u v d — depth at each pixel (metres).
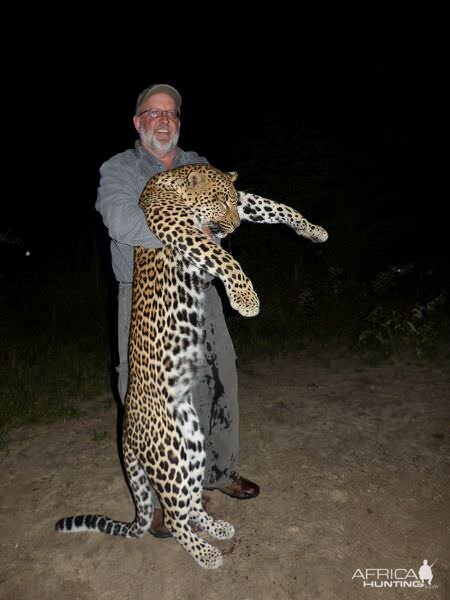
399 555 2.79
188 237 2.14
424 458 3.66
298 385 4.97
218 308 2.89
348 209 7.38
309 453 3.76
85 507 3.25
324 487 3.36
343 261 7.36
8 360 5.35
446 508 3.14
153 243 2.35
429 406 4.41
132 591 2.62
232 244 7.57
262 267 7.43
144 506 2.73
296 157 7.25
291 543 2.89
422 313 6.03
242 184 7.37
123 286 2.80
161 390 2.47
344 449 3.80
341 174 7.50
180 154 2.90
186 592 2.60
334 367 5.39
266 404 4.55
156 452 2.51
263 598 2.55
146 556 2.84
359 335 5.96
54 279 7.51
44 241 9.41
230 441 3.02
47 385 4.89
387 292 7.19
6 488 3.46
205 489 3.26
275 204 2.89
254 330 6.33
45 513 3.20
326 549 2.84
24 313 6.78
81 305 6.89
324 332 6.35
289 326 6.49
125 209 2.41
